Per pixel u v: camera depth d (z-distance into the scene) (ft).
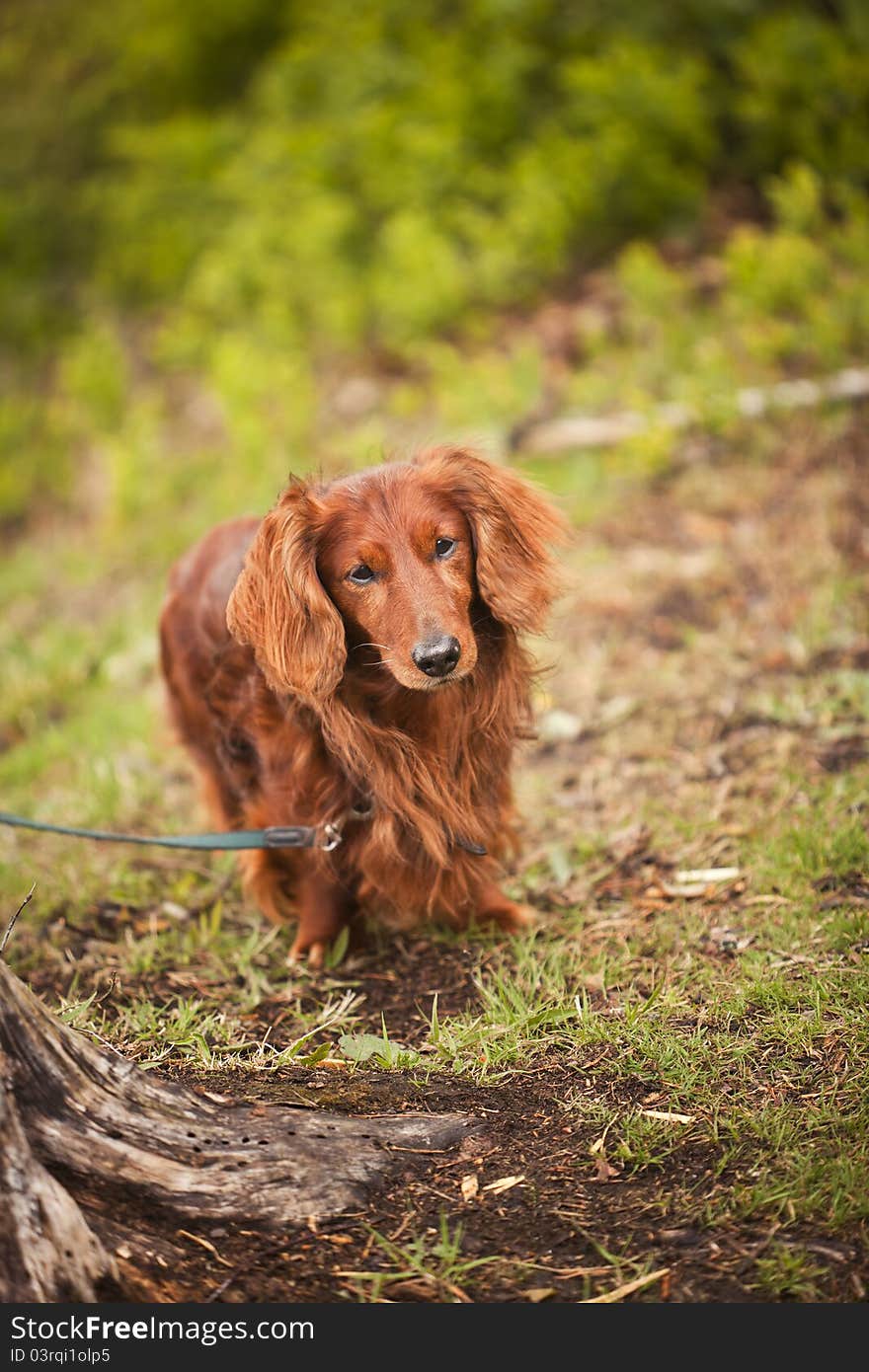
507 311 26.11
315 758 11.37
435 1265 7.81
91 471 28.86
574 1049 9.89
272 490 23.16
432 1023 10.18
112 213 33.24
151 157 32.37
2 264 34.27
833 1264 7.61
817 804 12.92
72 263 34.47
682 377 21.81
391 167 27.91
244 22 34.19
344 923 12.18
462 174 27.40
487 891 12.25
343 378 26.73
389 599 10.27
